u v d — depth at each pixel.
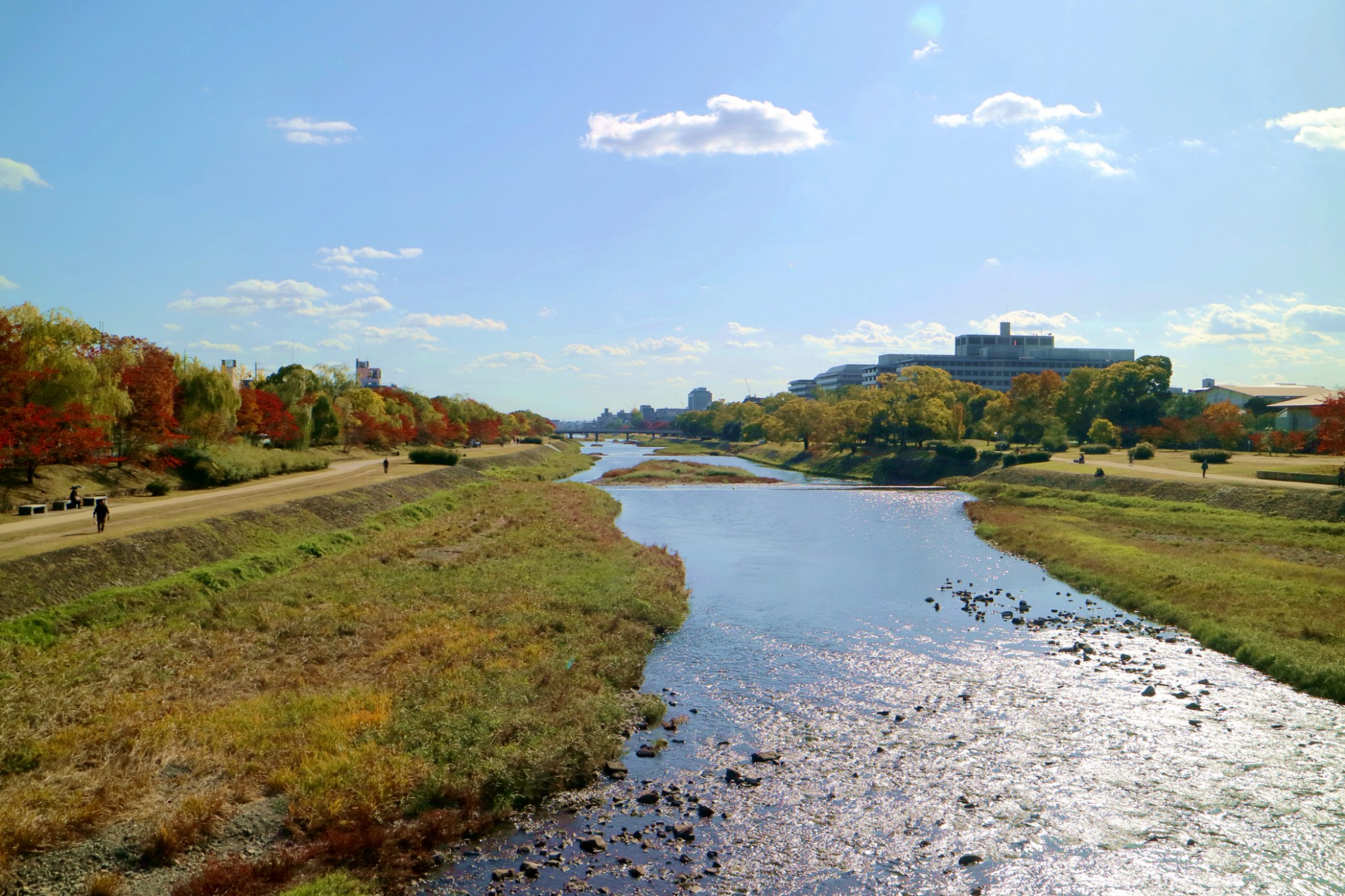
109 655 25.73
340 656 27.88
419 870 16.16
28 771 18.53
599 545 51.69
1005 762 21.41
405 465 96.00
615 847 17.16
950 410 143.62
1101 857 16.83
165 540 37.91
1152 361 148.12
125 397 58.16
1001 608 39.06
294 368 107.50
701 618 37.00
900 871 16.25
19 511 44.50
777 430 174.00
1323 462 87.19
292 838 16.89
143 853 15.91
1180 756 21.70
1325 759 21.44
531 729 21.92
